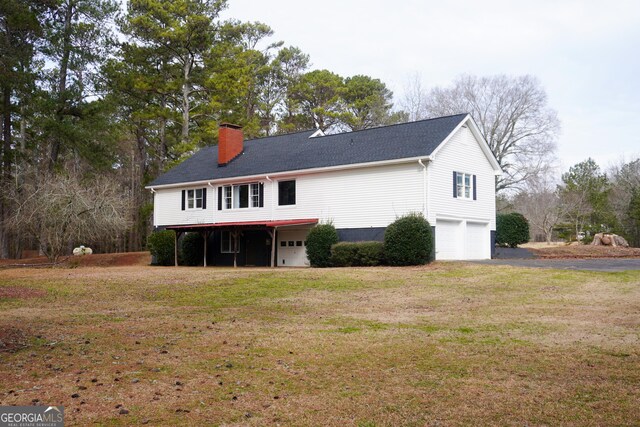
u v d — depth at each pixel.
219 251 30.64
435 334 9.54
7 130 32.00
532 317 11.23
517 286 16.06
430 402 5.87
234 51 43.09
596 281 16.62
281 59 54.47
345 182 25.28
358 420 5.35
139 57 37.56
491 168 27.73
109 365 7.39
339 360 7.71
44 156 37.78
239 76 39.16
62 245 28.58
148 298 14.64
